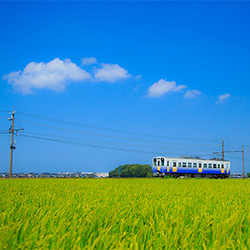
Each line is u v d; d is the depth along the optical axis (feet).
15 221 15.87
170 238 13.26
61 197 26.63
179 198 26.89
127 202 23.62
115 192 33.12
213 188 46.52
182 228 14.42
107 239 11.97
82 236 12.92
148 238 13.64
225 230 14.32
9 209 18.22
